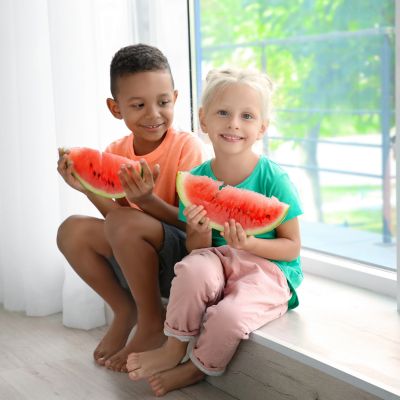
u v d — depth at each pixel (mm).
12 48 2055
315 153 6246
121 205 1823
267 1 6902
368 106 6707
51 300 2090
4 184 2092
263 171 1628
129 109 1703
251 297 1498
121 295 1757
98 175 1661
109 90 2016
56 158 2055
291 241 1581
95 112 1970
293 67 6848
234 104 1565
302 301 1681
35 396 1551
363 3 6621
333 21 6754
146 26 2080
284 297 1556
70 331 1950
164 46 2086
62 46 1916
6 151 2094
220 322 1465
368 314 1584
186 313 1509
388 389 1223
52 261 2076
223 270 1586
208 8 6957
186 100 2127
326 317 1567
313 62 6797
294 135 6691
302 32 6859
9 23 2041
